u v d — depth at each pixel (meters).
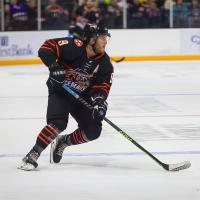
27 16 25.34
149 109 13.80
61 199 6.88
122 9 26.08
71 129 11.40
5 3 25.03
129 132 11.09
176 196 7.01
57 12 25.61
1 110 13.91
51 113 8.07
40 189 7.31
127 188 7.36
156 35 25.84
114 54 25.75
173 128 11.48
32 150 8.21
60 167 8.43
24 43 24.94
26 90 17.38
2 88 17.92
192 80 19.31
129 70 22.44
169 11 26.28
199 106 14.27
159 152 9.41
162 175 7.98
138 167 8.43
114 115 12.99
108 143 10.05
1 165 8.56
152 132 11.09
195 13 26.47
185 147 9.78
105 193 7.13
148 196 7.01
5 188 7.37
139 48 25.81
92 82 8.05
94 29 7.76
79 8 23.23
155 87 17.70
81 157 9.05
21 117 12.91
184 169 8.29
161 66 23.75
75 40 7.92
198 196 7.01
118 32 25.66
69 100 8.12
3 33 24.64
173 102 14.91
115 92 16.70
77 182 7.64
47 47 7.82
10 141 10.38
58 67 7.76
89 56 7.91
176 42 25.97
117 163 8.67
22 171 8.20
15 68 23.66
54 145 8.54
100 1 25.98
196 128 11.47
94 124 8.19
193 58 26.11
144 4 26.12
